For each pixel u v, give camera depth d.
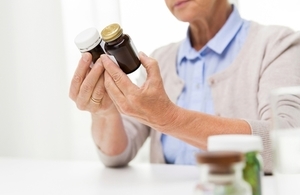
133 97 0.92
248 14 1.60
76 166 1.25
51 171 1.17
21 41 1.89
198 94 1.32
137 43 1.72
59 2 1.83
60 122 1.85
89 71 0.99
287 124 0.70
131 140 1.31
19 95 1.90
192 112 0.97
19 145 1.91
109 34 0.91
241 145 0.61
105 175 1.08
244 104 1.24
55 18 1.84
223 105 1.26
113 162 1.22
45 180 1.04
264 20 1.59
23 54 1.89
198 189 0.57
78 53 1.80
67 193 0.90
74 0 1.78
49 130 1.87
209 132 0.96
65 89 1.84
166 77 1.40
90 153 1.81
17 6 1.89
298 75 1.17
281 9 1.57
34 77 1.88
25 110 1.90
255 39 1.29
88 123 1.81
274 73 1.19
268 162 0.97
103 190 0.91
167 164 1.26
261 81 1.21
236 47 1.32
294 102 0.74
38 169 1.21
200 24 1.35
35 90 1.88
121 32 0.92
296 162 0.68
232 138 0.62
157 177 1.02
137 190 0.90
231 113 1.25
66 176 1.08
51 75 1.85
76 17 1.78
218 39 1.33
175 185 0.92
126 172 1.12
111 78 0.94
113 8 1.72
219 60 1.33
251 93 1.23
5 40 1.91
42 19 1.85
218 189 0.56
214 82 1.30
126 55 0.92
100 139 1.22
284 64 1.19
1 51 1.91
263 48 1.25
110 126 1.20
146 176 1.04
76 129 1.83
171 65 1.41
